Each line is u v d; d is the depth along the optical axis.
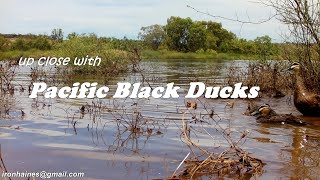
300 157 7.45
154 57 79.06
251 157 7.05
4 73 22.17
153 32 88.69
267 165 6.94
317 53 12.80
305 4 12.23
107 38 30.66
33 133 9.09
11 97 15.08
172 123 10.44
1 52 49.22
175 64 46.78
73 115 11.34
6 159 7.11
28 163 6.91
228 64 45.97
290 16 12.34
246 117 11.42
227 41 80.00
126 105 13.38
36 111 11.95
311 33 12.46
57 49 31.03
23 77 23.72
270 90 16.98
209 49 80.94
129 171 6.55
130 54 30.36
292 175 6.41
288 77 17.19
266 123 10.58
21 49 52.25
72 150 7.75
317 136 9.17
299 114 12.04
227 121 10.80
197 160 6.93
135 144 8.27
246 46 21.20
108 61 28.27
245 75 21.00
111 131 9.41
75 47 27.75
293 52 13.48
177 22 86.62
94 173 6.44
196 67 39.22
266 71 17.77
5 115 11.19
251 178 6.25
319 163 7.07
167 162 7.06
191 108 12.91
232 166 6.78
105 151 7.72
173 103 14.03
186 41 87.00
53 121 10.49
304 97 11.48
